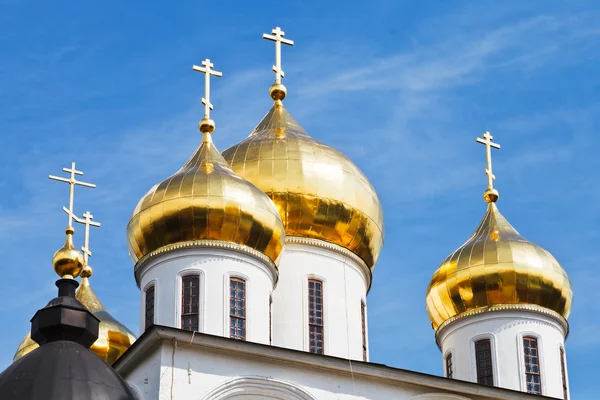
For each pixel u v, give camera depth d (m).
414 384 46.09
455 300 54.12
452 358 53.75
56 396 38.97
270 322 49.06
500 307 53.31
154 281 48.62
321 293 52.03
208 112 52.81
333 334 51.41
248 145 53.91
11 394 39.06
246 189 49.41
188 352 43.84
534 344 53.00
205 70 53.88
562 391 52.56
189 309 47.72
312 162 53.16
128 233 50.38
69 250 48.53
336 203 52.88
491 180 58.22
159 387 43.00
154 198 49.28
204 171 49.75
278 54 58.28
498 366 52.47
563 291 53.97
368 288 54.44
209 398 43.41
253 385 44.19
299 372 44.94
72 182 56.28
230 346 44.16
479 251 54.19
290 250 52.25
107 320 55.53
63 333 41.62
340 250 52.91
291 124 55.59
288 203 52.56
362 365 45.53
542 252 54.44
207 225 48.56
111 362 54.44
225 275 48.12
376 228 54.12
